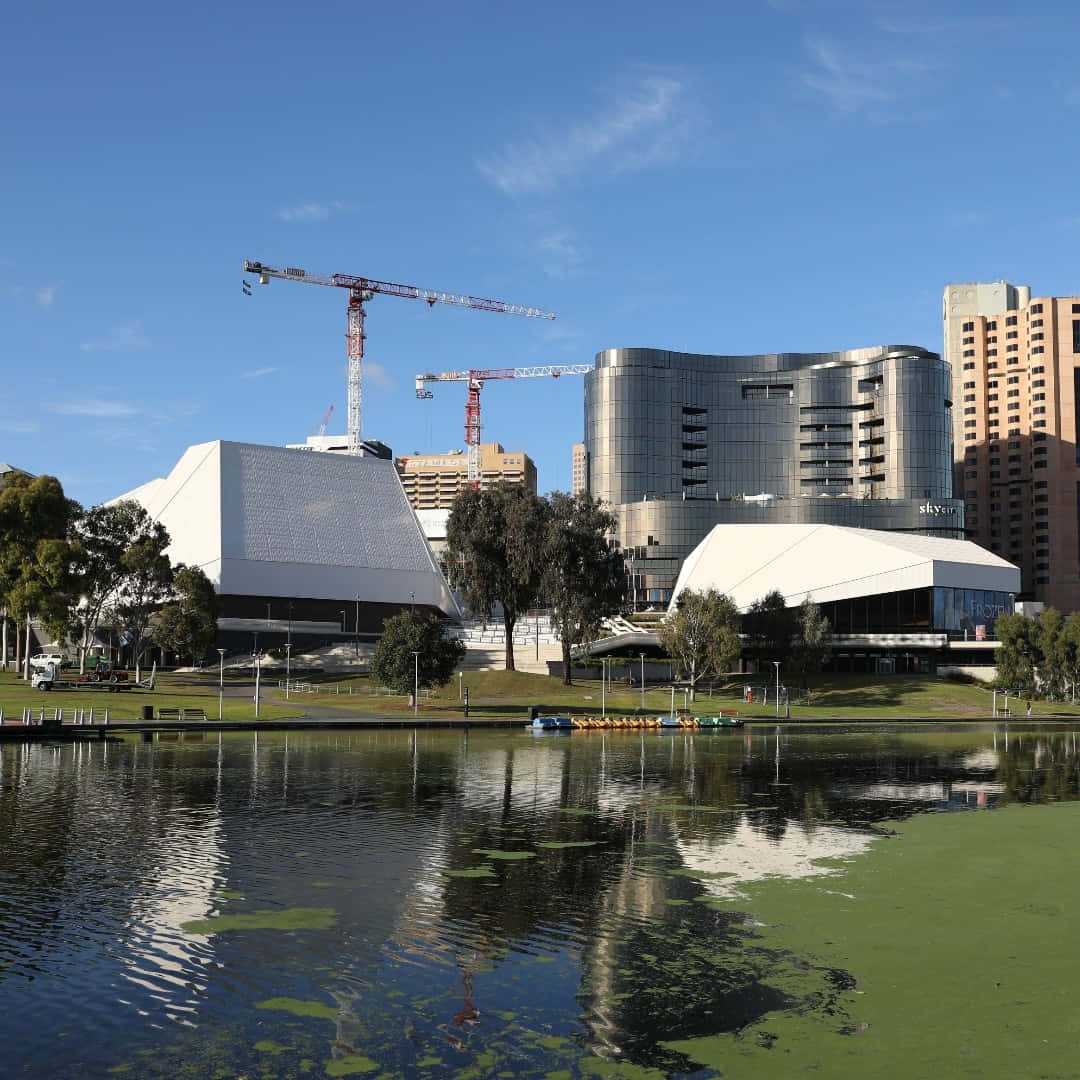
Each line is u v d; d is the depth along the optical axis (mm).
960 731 107188
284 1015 21938
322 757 68625
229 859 36344
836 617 165000
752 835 42344
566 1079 19094
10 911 29406
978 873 35250
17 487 120750
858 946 26953
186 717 95250
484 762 67500
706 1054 20219
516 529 126375
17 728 79062
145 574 124875
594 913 29953
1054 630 145625
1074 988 23875
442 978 24312
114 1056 19859
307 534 176125
